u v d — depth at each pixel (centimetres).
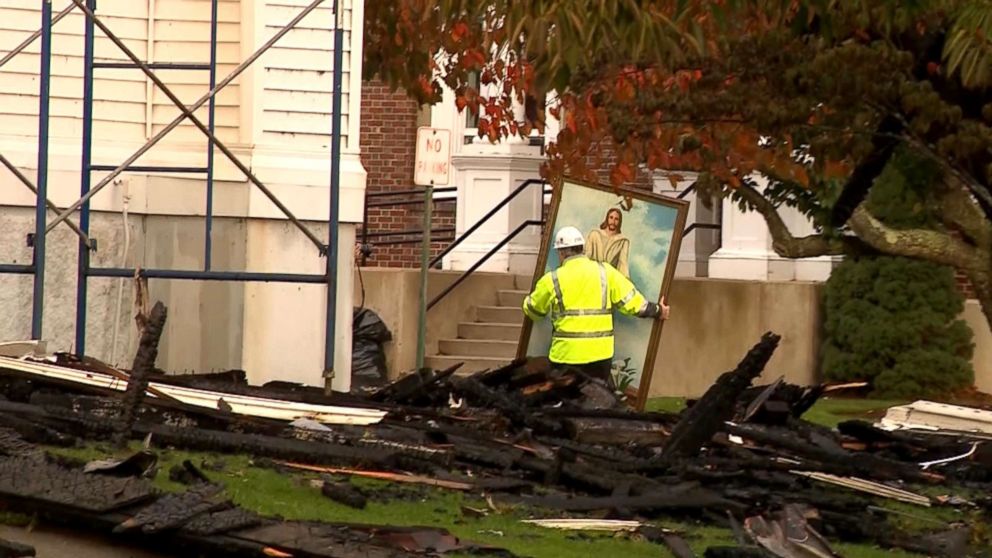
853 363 6631
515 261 7469
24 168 4722
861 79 3697
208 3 4903
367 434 3244
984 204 3859
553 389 4216
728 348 6925
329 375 4325
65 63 4797
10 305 4734
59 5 4781
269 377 4869
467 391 3975
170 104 4900
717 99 4034
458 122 8106
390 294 6794
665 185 7281
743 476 3212
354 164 4950
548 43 2958
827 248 4775
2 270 4112
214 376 3941
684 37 3222
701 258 7438
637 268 5578
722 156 4425
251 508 2480
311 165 4894
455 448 3178
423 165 5406
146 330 2958
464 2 3366
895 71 3722
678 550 2491
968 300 6856
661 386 6894
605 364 5434
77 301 4491
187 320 4888
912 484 3553
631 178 4762
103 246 4797
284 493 2661
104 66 4425
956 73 3825
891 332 6538
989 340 6725
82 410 3131
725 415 3400
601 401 4241
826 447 3775
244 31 4859
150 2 4894
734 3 3225
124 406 2922
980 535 2970
